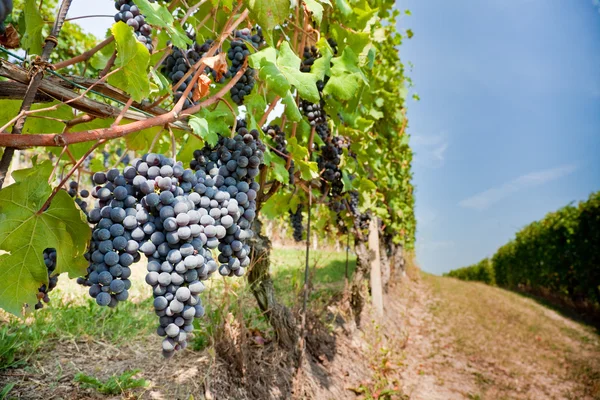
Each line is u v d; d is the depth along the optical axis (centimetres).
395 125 768
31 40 176
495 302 1527
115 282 122
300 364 324
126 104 149
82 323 308
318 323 416
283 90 195
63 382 231
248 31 228
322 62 252
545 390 643
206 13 249
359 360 484
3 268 125
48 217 131
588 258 1444
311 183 390
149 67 173
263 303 342
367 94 345
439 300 1374
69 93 138
